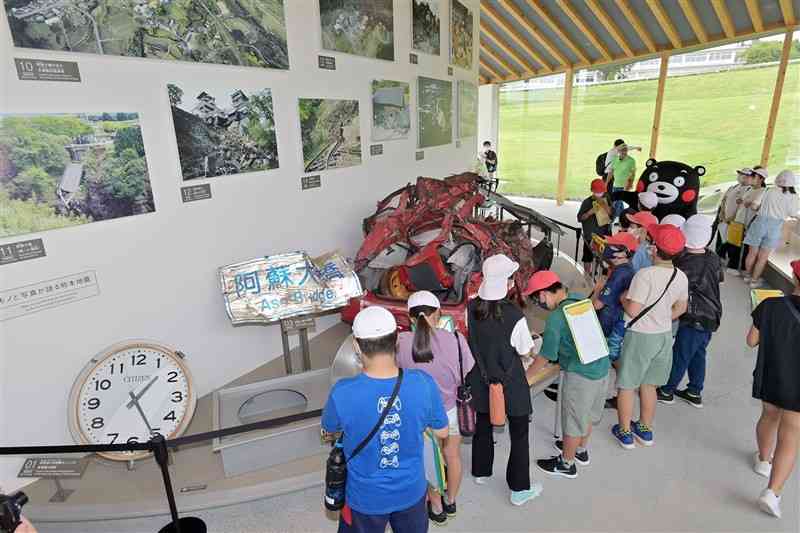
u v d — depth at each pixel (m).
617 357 3.64
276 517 2.99
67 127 2.95
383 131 5.98
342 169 5.31
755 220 6.68
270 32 4.18
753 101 9.90
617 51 11.68
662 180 6.99
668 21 9.73
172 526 2.74
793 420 2.73
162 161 3.52
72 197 3.03
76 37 2.93
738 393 4.27
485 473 3.12
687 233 3.72
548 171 14.91
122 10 3.13
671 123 11.45
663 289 3.14
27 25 2.71
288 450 3.32
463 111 8.63
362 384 1.88
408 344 2.55
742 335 5.36
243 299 3.60
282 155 4.50
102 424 3.05
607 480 3.27
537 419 3.99
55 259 3.00
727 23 9.09
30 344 2.94
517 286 4.79
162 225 3.58
